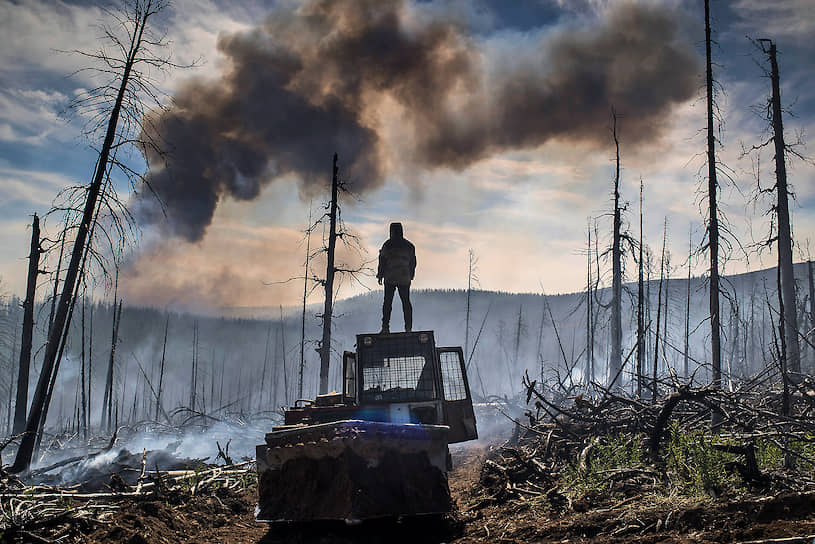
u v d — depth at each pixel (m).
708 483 8.27
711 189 17.81
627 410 13.09
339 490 8.38
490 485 11.48
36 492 10.52
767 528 6.07
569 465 10.94
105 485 11.63
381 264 13.20
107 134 16.22
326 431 8.63
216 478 12.36
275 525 9.42
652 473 9.30
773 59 23.56
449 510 8.41
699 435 10.43
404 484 8.45
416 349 10.64
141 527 8.11
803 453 9.41
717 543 6.11
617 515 7.71
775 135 22.92
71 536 7.72
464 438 10.54
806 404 12.85
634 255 27.30
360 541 8.43
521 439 16.22
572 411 13.56
